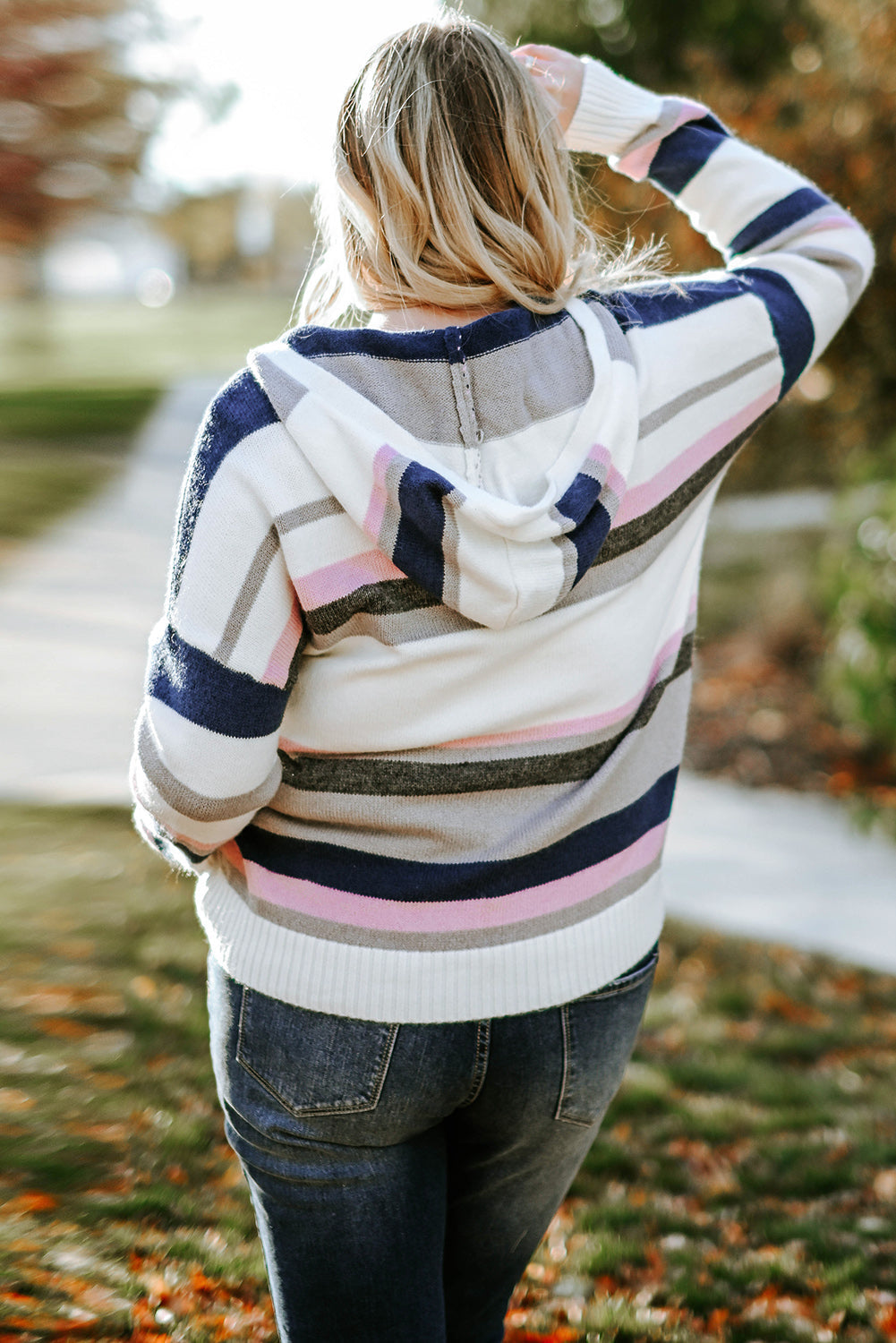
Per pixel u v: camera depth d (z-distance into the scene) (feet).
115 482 43.09
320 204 4.39
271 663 3.90
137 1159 8.53
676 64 34.55
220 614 3.83
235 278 166.50
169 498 40.47
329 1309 4.29
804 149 23.48
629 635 4.28
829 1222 8.95
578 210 4.66
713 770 21.27
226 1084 4.36
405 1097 4.17
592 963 4.30
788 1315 7.77
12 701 20.27
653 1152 9.93
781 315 4.54
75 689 21.09
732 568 32.40
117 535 34.22
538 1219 4.86
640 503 4.25
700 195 5.05
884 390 24.70
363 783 4.14
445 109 3.99
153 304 164.25
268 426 3.81
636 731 4.49
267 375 3.82
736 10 33.24
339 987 4.11
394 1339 4.25
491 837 4.15
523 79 4.14
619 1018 4.47
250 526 3.81
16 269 42.16
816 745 21.68
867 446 25.36
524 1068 4.29
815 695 23.48
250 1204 8.32
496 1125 4.46
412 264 4.06
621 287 4.59
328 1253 4.26
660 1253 8.50
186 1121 9.10
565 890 4.26
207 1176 8.55
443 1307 4.35
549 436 4.04
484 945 4.14
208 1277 7.38
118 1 30.42
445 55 4.06
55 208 31.63
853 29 23.27
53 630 24.66
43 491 40.19
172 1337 6.74
